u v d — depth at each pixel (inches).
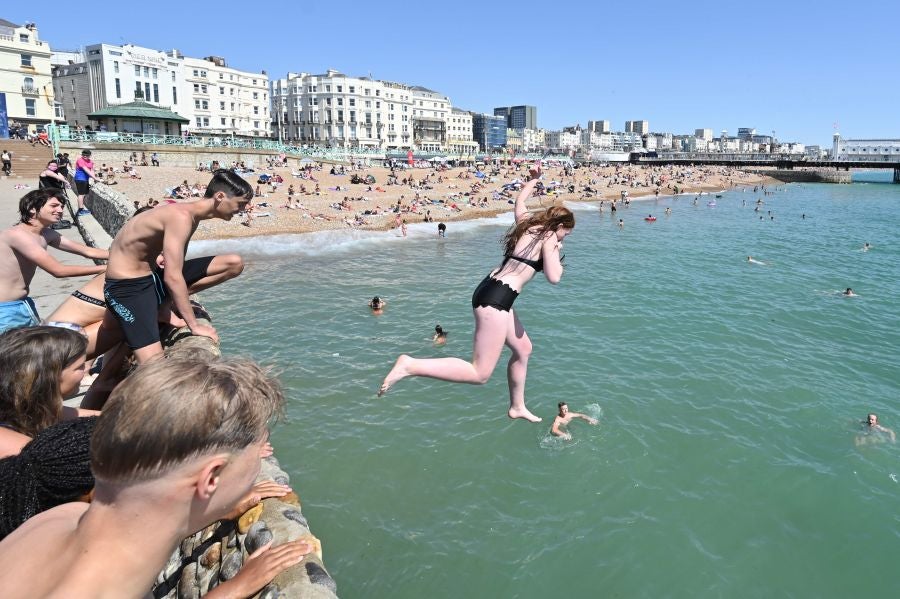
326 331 751.1
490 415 518.3
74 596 60.7
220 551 141.9
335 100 5034.5
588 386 577.6
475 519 393.4
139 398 60.9
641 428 499.2
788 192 3801.7
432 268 1182.3
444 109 6382.9
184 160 2272.4
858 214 2389.3
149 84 3494.1
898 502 409.4
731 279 1091.9
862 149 5305.1
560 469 442.3
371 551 363.9
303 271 1123.9
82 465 105.3
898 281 1083.3
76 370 127.5
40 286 442.6
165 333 249.0
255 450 70.1
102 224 853.8
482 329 161.9
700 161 5565.9
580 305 877.2
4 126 2118.6
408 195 2235.5
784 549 368.8
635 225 1972.2
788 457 459.8
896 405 546.6
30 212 229.1
